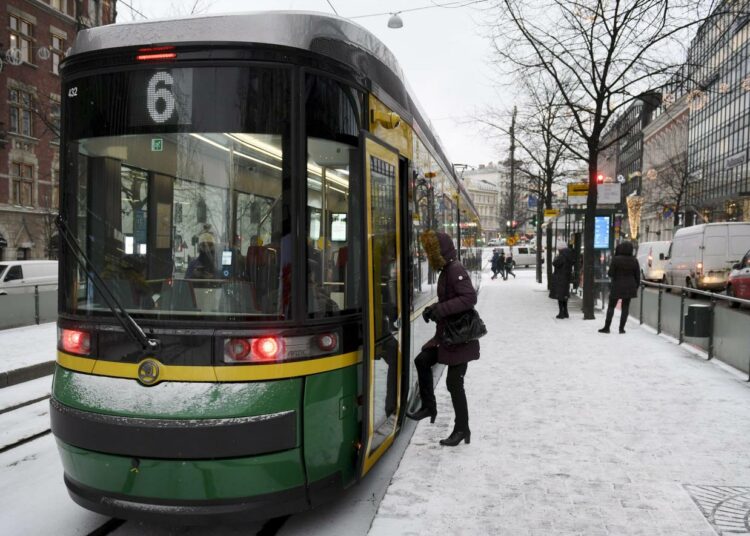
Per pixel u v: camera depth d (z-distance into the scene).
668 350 9.62
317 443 3.52
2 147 31.22
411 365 5.61
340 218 3.79
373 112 4.21
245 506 3.29
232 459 3.22
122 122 3.52
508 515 3.87
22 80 29.88
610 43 13.85
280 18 3.57
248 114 3.43
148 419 3.25
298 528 3.79
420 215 6.05
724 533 3.61
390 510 3.95
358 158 3.94
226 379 3.28
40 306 13.66
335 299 3.73
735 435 5.39
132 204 3.53
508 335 11.29
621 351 9.54
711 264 21.20
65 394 3.50
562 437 5.38
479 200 137.12
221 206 3.45
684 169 49.69
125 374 3.37
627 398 6.66
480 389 7.13
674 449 5.05
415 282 5.79
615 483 4.37
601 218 16.91
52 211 33.59
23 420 6.42
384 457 4.96
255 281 3.42
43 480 4.67
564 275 13.91
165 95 3.46
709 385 7.23
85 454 3.39
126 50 3.51
